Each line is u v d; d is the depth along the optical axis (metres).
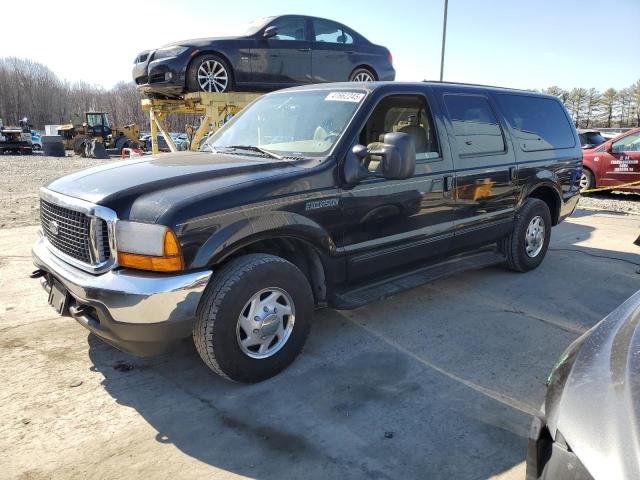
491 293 5.05
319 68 9.81
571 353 2.10
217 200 2.99
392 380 3.37
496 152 4.96
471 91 4.89
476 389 3.28
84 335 3.99
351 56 10.18
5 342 3.85
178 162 3.62
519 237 5.39
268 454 2.64
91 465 2.55
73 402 3.09
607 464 1.50
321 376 3.41
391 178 3.51
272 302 3.28
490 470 2.53
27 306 4.55
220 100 8.78
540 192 5.82
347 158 3.59
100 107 102.00
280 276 3.24
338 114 3.86
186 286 2.84
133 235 2.86
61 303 3.23
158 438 2.77
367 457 2.62
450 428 2.86
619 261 6.23
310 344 3.89
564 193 5.96
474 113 4.84
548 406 1.86
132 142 34.75
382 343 3.92
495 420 2.94
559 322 4.36
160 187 3.06
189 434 2.80
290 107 4.25
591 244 7.14
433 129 4.36
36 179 15.66
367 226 3.77
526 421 2.94
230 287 3.02
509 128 5.19
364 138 3.89
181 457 2.62
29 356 3.64
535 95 5.79
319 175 3.45
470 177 4.57
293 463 2.58
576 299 4.91
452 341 3.97
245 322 3.16
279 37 9.37
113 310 2.82
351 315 4.46
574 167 6.07
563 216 6.10
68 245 3.23
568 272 5.77
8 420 2.90
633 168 11.36
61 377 3.37
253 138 4.22
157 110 10.49
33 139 41.62
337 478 2.47
